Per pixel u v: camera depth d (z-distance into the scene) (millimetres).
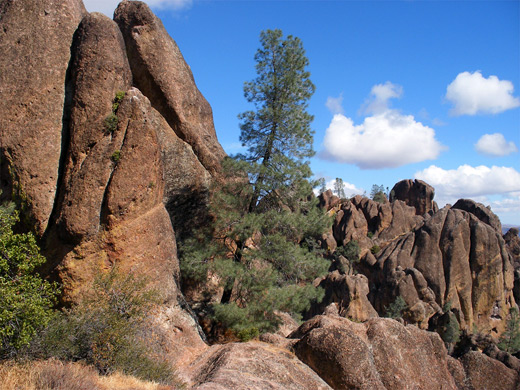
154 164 21734
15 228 20688
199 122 30938
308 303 27266
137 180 20844
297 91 28984
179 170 28234
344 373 19906
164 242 22453
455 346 72250
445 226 87875
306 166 28109
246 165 27078
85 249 19922
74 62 21766
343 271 90750
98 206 20250
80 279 19625
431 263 84188
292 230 28172
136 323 16812
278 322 27016
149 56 27734
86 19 22109
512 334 74688
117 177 20438
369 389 19703
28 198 20156
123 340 15352
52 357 13914
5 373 11945
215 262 25422
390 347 22266
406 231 102312
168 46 28734
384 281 83750
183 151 28562
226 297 28141
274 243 26875
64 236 19922
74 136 20938
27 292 13641
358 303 73812
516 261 101562
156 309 20984
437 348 24234
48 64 21500
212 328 27531
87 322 15352
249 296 26344
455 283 83500
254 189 28188
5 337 13477
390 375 21328
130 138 20875
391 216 103750
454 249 84812
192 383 17609
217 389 14891
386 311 78062
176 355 20281
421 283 81062
